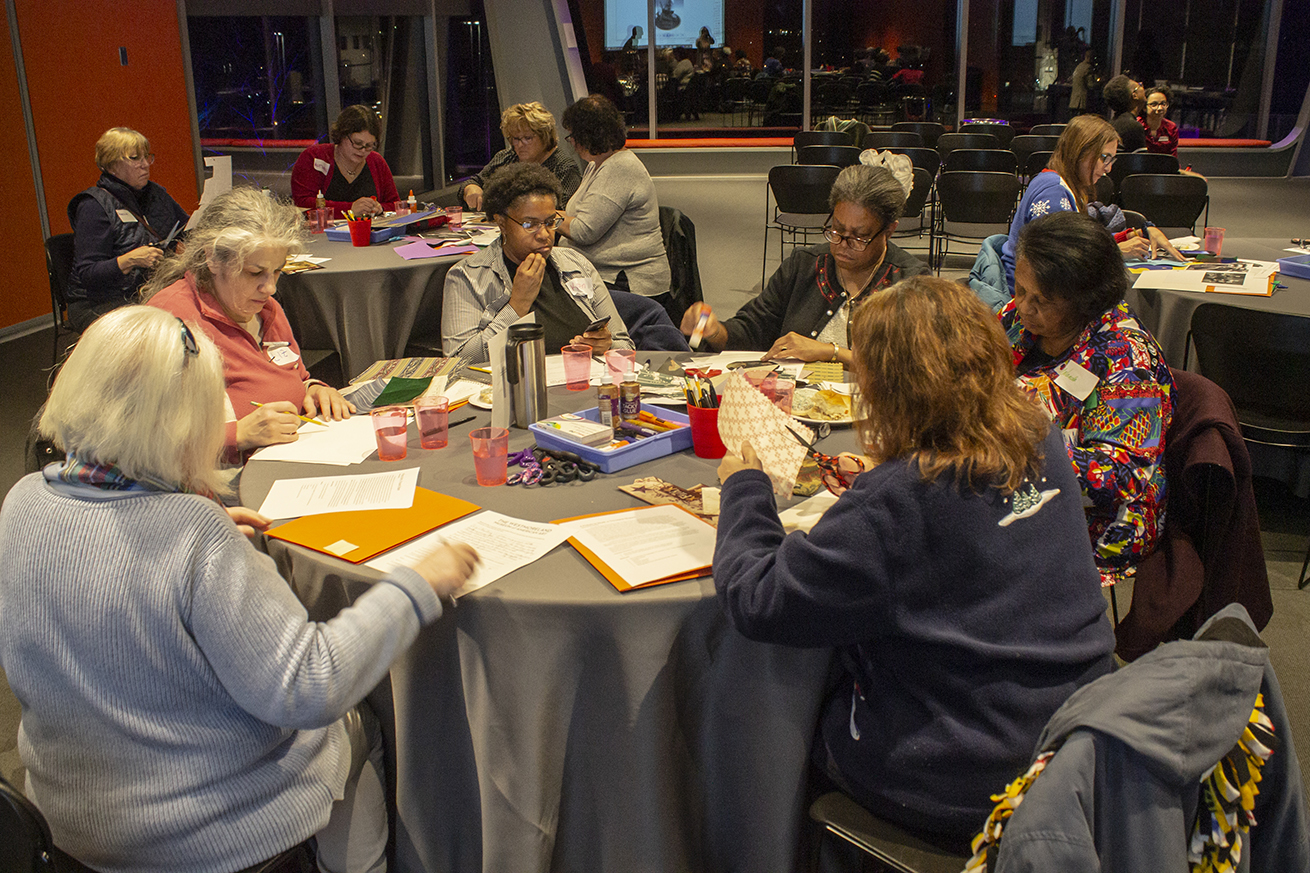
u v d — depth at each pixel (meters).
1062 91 11.45
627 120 11.73
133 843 1.19
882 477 1.21
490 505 1.65
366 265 3.79
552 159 5.11
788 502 1.62
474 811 1.53
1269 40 11.12
